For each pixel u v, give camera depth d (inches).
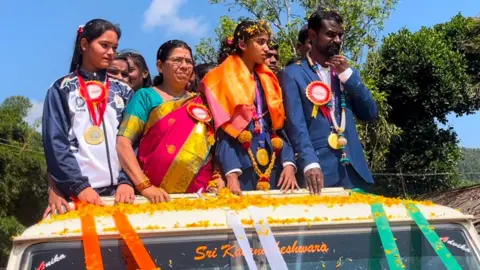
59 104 140.9
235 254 110.2
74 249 106.4
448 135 812.0
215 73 149.9
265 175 146.8
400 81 766.5
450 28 832.9
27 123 1000.2
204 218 112.4
